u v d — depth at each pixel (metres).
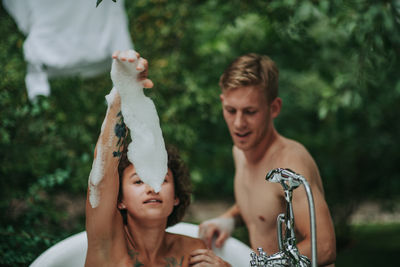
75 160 2.63
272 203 1.47
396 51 2.28
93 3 2.19
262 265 1.05
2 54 2.57
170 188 1.18
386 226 4.30
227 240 1.67
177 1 3.30
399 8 2.07
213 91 3.34
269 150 1.49
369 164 4.22
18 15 2.20
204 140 4.80
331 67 3.25
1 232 1.77
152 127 0.94
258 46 3.69
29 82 2.21
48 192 2.49
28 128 2.28
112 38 2.23
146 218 1.15
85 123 3.10
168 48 3.47
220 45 3.48
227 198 5.52
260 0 2.62
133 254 1.19
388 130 4.32
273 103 1.52
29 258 1.69
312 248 0.85
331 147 4.41
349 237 3.80
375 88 2.67
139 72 0.90
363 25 2.10
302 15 2.30
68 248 1.43
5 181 2.22
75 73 2.25
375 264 3.19
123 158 1.20
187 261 1.29
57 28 2.16
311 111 4.89
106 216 1.05
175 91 3.37
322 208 1.32
